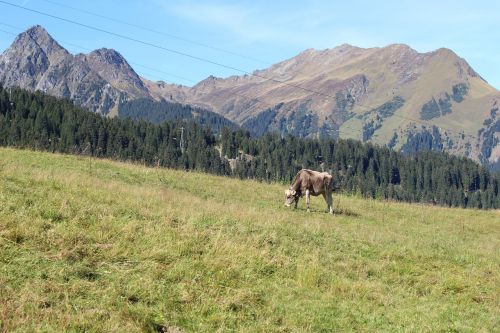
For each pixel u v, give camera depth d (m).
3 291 10.69
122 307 11.16
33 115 155.88
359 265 17.61
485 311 15.21
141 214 17.47
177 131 174.62
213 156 162.00
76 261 12.93
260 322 11.91
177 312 11.67
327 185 29.16
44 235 13.70
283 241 18.11
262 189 35.53
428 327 12.92
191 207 20.64
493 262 21.33
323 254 17.98
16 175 20.39
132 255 14.01
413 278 17.38
